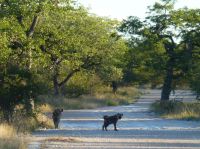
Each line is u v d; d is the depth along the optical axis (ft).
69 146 116.26
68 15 220.64
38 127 164.96
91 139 133.49
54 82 318.65
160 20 299.99
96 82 366.63
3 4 174.09
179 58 299.17
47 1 175.42
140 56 313.12
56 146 115.75
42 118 174.81
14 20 176.24
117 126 184.55
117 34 313.73
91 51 301.84
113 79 350.43
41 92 161.58
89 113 260.83
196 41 296.71
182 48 299.79
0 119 148.46
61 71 306.96
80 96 349.82
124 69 383.65
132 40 309.83
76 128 173.06
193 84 242.17
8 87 153.89
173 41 300.81
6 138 113.70
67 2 185.98
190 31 297.74
